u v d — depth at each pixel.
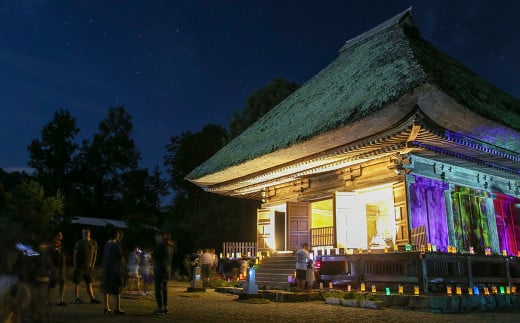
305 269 12.48
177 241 27.98
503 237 15.12
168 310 8.26
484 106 11.33
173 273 24.69
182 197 38.59
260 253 17.70
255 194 20.88
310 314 8.05
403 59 11.56
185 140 41.03
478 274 12.98
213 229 27.39
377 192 14.06
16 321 2.49
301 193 17.05
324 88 15.62
